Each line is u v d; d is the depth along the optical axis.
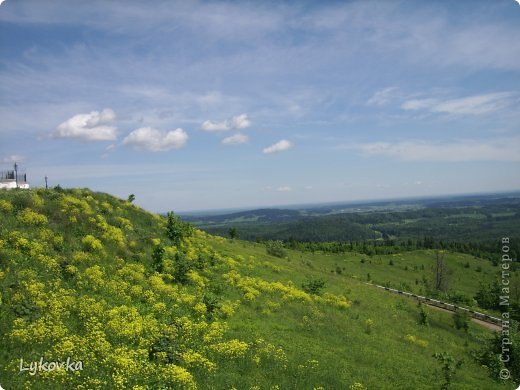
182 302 24.44
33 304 18.08
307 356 21.30
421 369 23.34
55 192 31.97
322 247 126.31
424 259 116.94
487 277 96.00
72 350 15.93
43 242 23.75
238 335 22.00
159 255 28.55
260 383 17.39
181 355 18.02
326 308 32.34
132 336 18.17
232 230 70.56
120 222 33.16
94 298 20.77
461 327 39.59
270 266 43.78
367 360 22.72
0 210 25.36
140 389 14.53
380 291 50.25
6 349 15.20
